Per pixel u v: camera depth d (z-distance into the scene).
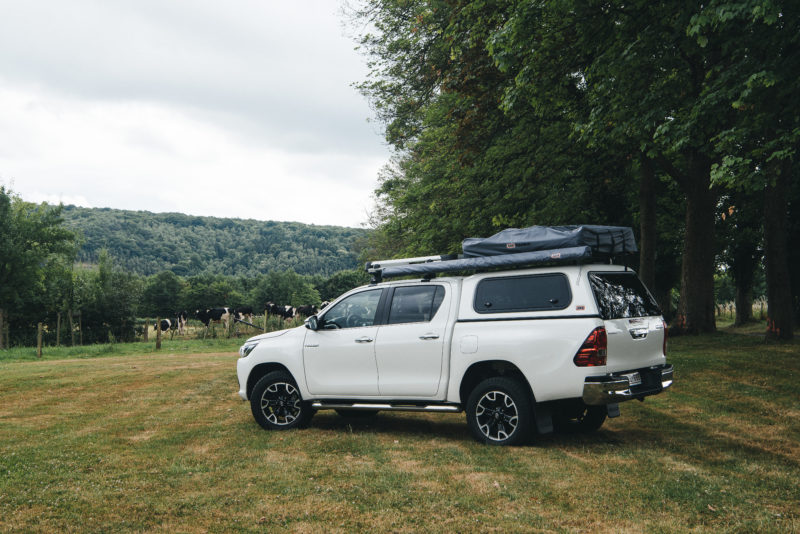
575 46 12.55
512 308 6.80
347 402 7.69
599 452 6.40
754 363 12.47
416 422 8.37
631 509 4.65
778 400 9.19
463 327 6.98
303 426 7.97
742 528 4.24
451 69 16.61
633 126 11.55
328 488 5.20
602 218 21.56
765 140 12.26
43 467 5.98
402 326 7.38
